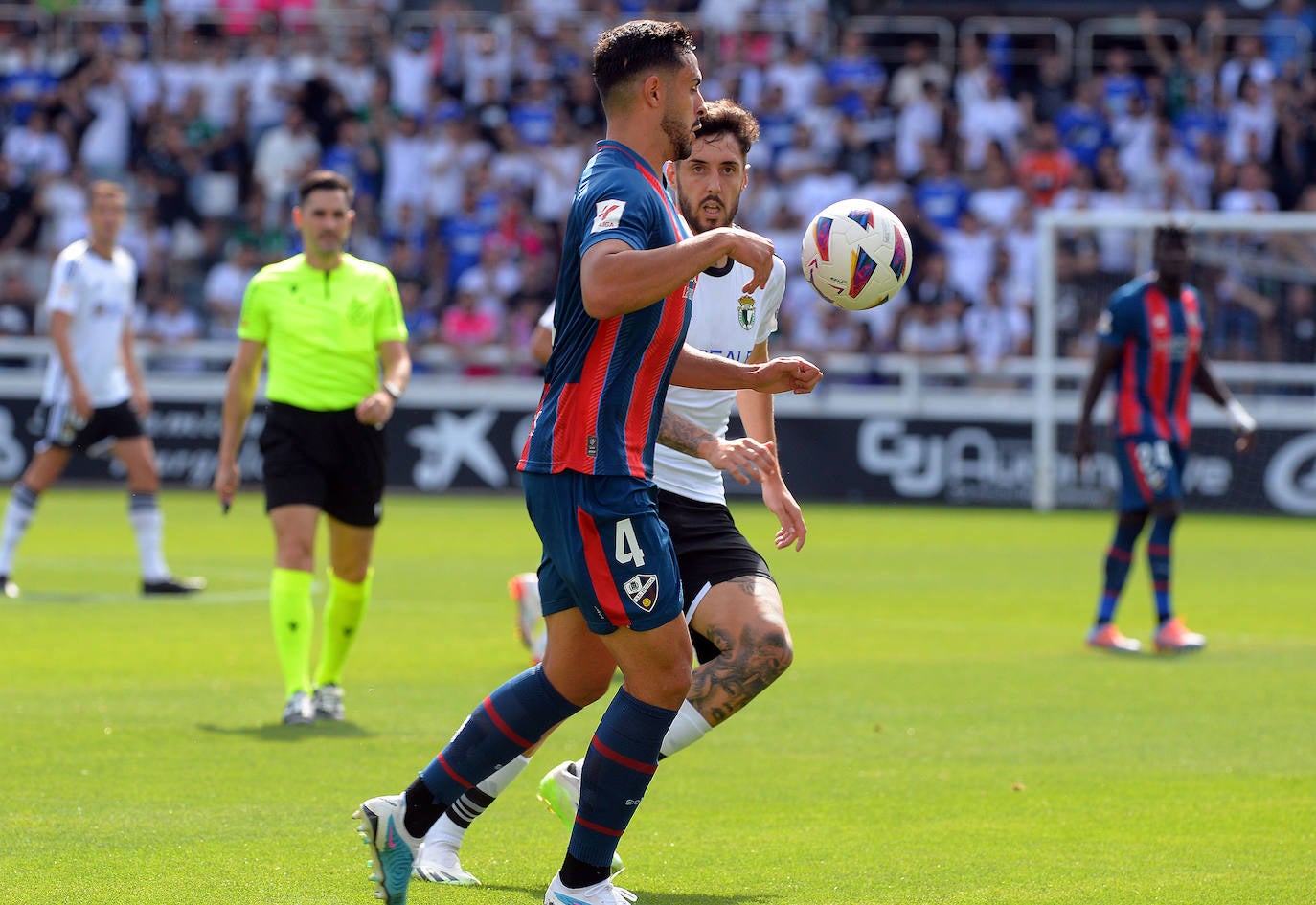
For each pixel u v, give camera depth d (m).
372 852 14.84
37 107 87.62
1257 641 36.34
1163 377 35.03
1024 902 15.97
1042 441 71.69
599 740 14.50
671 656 14.33
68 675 29.50
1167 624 34.62
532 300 80.50
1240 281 74.88
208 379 76.50
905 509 73.06
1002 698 28.53
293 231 83.44
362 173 84.38
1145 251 77.56
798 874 17.03
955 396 75.38
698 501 18.89
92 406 40.50
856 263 16.95
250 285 26.64
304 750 23.30
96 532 57.75
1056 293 78.38
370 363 26.33
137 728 24.73
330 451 25.92
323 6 93.19
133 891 15.91
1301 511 71.81
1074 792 21.23
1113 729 25.73
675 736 17.50
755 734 25.23
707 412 19.52
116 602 39.72
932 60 93.56
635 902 15.88
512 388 76.19
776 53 89.12
